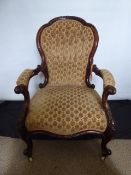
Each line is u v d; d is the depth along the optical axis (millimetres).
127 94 2201
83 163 1480
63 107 1298
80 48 1581
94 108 1289
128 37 1929
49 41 1592
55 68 1637
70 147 1639
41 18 1891
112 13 1843
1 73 2160
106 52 1998
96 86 2137
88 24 1571
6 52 2049
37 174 1401
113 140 1687
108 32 1915
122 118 1922
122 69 2074
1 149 1637
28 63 2092
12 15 1886
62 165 1470
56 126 1253
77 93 1442
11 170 1438
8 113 2062
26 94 1333
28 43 1995
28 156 1495
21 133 1368
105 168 1431
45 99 1403
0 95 2281
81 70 1615
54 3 1830
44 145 1668
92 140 1706
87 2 1812
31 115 1311
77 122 1242
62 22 1581
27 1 1829
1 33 1964
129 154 1546
